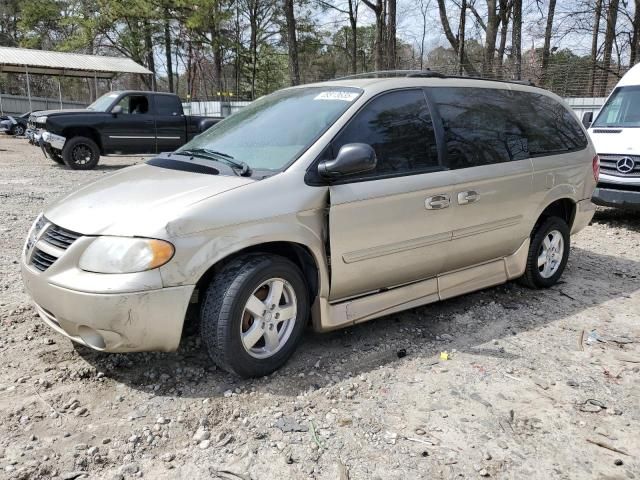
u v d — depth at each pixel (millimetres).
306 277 3658
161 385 3375
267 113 4203
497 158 4562
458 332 4312
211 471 2668
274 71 49344
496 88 4824
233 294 3207
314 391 3379
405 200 3879
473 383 3549
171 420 3043
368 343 4055
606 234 8000
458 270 4535
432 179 4035
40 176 12531
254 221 3250
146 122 14523
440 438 2973
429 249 4133
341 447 2871
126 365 3586
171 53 41406
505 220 4652
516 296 5148
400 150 3951
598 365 3850
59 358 3648
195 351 3781
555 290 5355
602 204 8320
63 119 13602
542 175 4914
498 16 24531
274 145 3771
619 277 5867
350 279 3736
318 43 43406
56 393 3254
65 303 3055
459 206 4230
